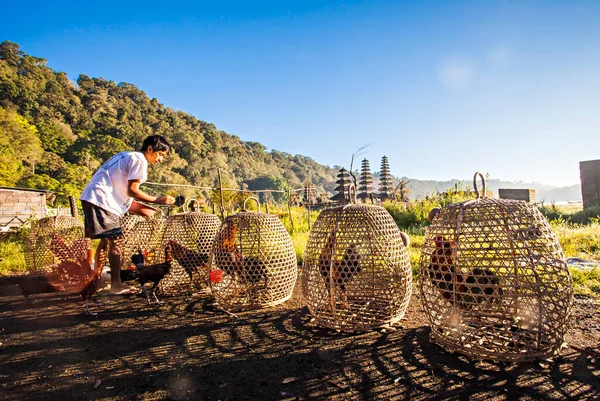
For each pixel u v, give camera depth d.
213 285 4.95
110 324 4.41
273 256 4.94
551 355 3.02
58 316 4.81
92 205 4.74
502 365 2.96
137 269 5.18
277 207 22.67
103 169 4.92
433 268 3.46
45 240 7.29
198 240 5.94
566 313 3.10
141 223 6.43
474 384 2.69
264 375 2.97
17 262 9.11
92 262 6.04
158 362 3.28
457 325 3.17
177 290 5.92
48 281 6.37
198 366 3.17
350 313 4.06
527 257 3.07
